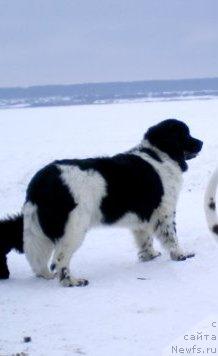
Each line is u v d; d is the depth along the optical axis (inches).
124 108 2977.4
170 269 277.7
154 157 303.7
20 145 1285.7
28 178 749.3
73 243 268.4
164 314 212.1
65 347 186.7
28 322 216.4
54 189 267.3
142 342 185.5
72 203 267.7
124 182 284.2
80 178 271.3
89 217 274.1
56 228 268.4
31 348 188.1
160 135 308.5
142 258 306.0
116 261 311.0
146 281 261.1
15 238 287.1
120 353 177.6
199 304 219.1
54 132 1621.6
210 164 748.0
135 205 289.4
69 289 258.8
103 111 2751.0
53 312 226.8
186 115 1996.8
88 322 210.8
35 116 2652.6
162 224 299.9
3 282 282.4
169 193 301.3
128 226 295.6
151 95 6737.2
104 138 1317.7
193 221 409.4
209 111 2194.9
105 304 231.5
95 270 293.3
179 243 330.3
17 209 571.2
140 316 212.1
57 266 268.7
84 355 178.4
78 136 1425.9
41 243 276.8
